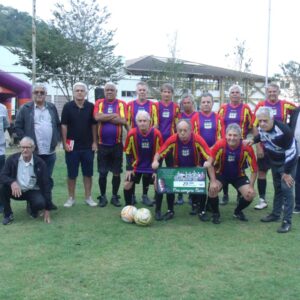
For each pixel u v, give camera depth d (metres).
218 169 6.11
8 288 3.75
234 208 6.98
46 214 5.95
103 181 6.85
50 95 29.52
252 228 5.73
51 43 25.59
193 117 6.81
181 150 6.02
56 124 6.50
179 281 3.93
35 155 5.96
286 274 4.12
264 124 5.47
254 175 5.96
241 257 4.58
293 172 5.50
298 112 6.50
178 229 5.64
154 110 6.95
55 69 26.78
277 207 6.10
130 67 37.69
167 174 5.97
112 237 5.24
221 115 7.06
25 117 6.26
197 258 4.53
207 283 3.89
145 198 7.12
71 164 6.68
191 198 6.75
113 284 3.85
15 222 5.95
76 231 5.48
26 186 5.92
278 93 6.72
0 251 4.71
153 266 4.29
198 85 34.84
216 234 5.42
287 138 5.38
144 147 6.21
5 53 32.81
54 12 26.80
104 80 27.23
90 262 4.39
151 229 5.62
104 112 6.64
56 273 4.09
